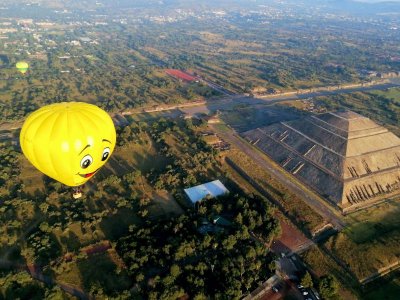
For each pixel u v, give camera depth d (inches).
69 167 3937.0
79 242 4389.8
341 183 5580.7
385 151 6240.2
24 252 4128.9
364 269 4200.3
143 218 4820.4
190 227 4623.5
